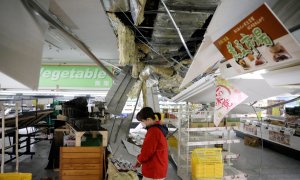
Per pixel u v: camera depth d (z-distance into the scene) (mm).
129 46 3285
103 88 8383
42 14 1205
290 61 1354
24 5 1035
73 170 3664
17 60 927
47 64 8328
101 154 3725
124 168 3684
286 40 1230
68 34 1604
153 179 3025
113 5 2457
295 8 1301
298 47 1220
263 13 1196
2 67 828
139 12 2064
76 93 8430
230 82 2736
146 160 3047
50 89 8359
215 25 1497
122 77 5898
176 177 4871
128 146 5160
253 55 1512
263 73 1852
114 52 5230
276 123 7762
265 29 1271
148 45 3871
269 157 6746
